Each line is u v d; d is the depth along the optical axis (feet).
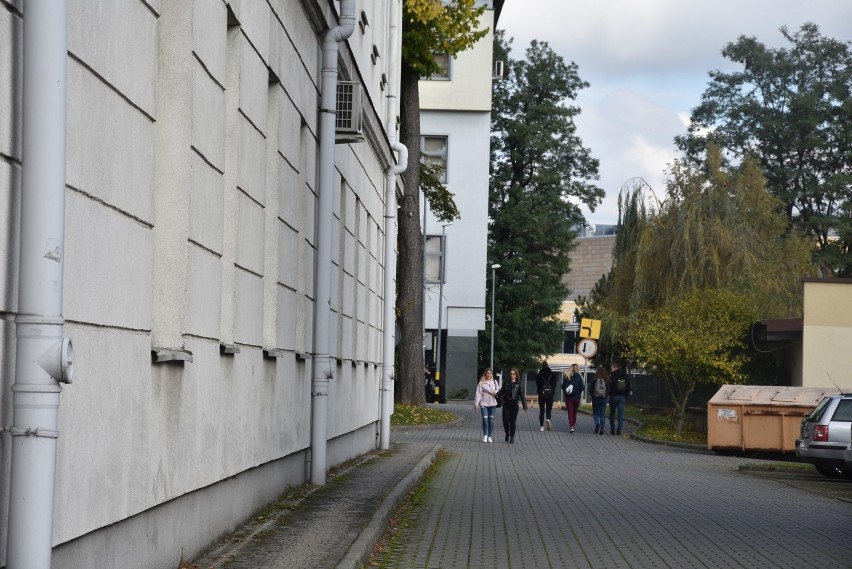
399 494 51.03
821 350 111.45
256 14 38.47
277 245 43.39
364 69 73.67
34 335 18.74
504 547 40.22
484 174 213.87
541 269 252.21
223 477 35.04
